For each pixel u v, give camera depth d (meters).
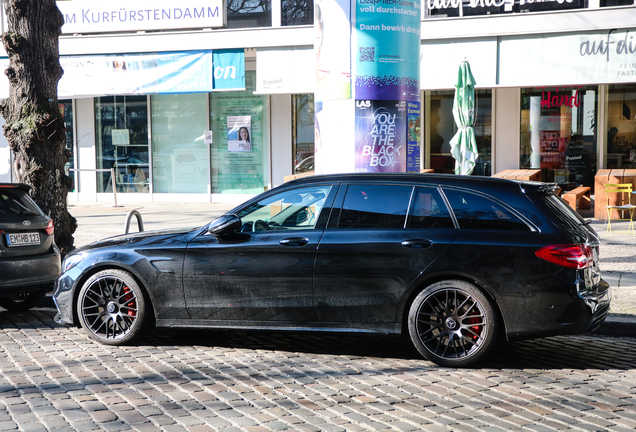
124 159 19.45
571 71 13.80
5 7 9.10
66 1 17.33
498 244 5.24
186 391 4.76
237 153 18.58
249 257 5.75
